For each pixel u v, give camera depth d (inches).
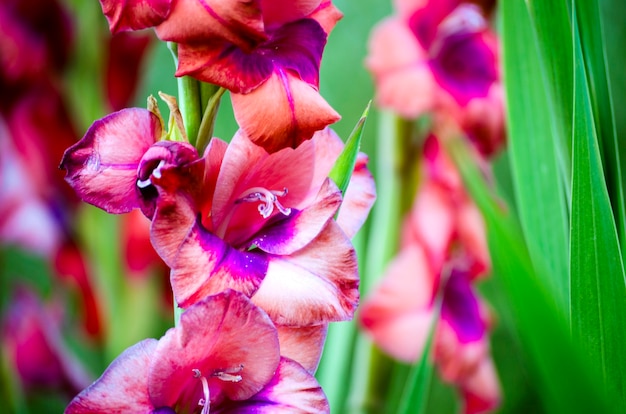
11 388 43.1
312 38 28.6
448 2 41.3
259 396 28.3
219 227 29.0
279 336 28.9
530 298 28.0
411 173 42.1
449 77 41.4
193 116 28.6
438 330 42.2
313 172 29.5
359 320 42.4
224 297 27.2
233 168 28.4
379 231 43.7
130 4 27.0
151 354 27.5
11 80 43.1
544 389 28.9
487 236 29.4
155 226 27.3
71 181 27.5
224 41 27.3
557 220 33.3
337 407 40.9
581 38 30.8
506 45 33.5
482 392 43.1
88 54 43.7
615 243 30.0
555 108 31.4
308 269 28.4
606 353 30.4
